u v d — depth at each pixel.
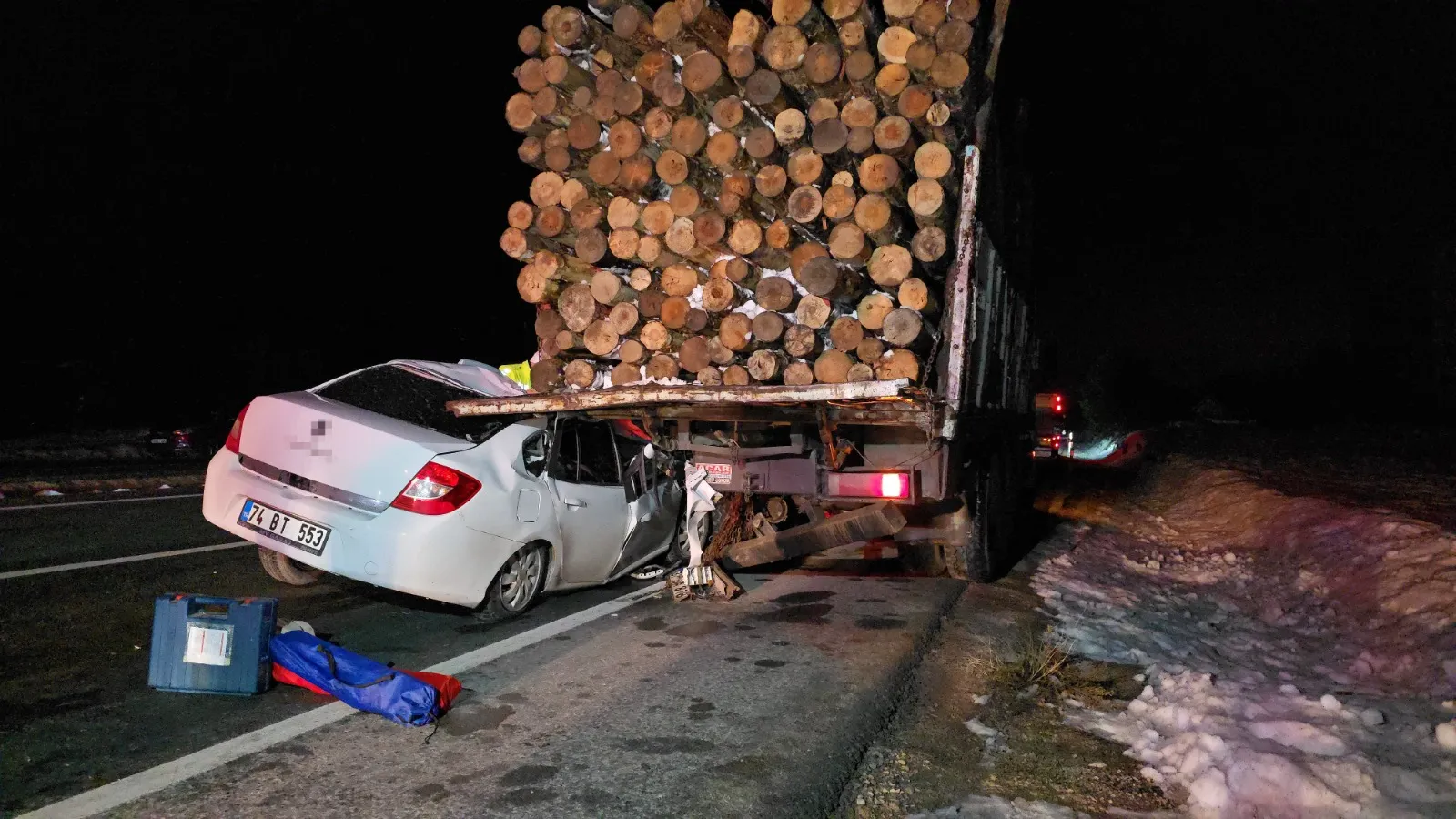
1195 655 5.34
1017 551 9.02
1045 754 3.74
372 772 3.31
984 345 6.44
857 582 7.17
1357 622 5.96
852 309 5.55
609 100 5.60
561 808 3.06
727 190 5.30
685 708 4.08
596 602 6.21
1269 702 4.18
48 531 7.93
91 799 2.99
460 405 5.83
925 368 5.52
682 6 5.22
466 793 3.16
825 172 5.25
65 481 11.53
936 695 4.50
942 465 5.99
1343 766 3.29
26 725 3.60
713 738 3.72
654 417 6.28
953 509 6.95
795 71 5.11
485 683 4.34
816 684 4.46
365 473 5.03
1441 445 20.05
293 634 4.18
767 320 5.35
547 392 6.19
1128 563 9.11
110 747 3.42
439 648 4.91
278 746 3.50
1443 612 5.25
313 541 5.00
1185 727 3.94
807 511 6.61
